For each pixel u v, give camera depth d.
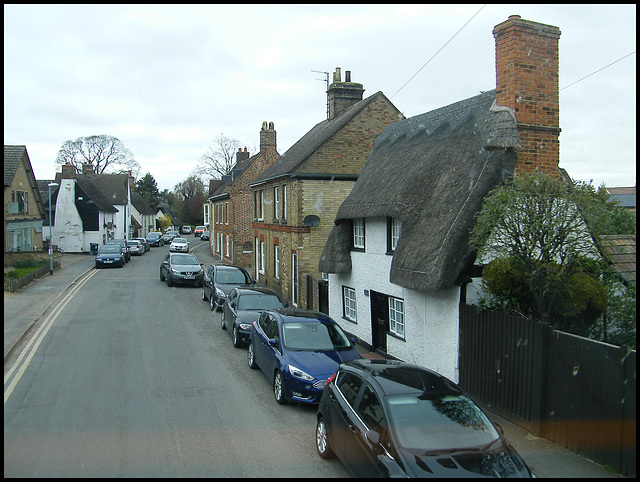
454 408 6.03
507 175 9.30
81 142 81.12
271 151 37.00
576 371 6.96
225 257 41.53
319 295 17.56
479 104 11.10
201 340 14.31
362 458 5.77
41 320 16.53
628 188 31.06
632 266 10.20
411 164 12.43
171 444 7.17
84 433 7.46
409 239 10.61
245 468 6.48
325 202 20.02
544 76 9.95
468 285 9.53
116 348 13.03
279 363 9.30
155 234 64.81
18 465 6.31
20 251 32.88
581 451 6.84
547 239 7.33
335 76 24.23
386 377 6.54
